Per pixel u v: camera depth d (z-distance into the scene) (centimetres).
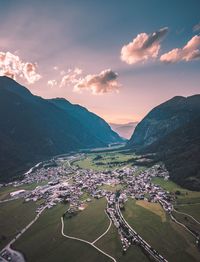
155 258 13488
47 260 14475
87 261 13962
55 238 16512
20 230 18125
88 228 17338
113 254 14250
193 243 14500
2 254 15375
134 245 14812
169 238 15162
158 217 17938
